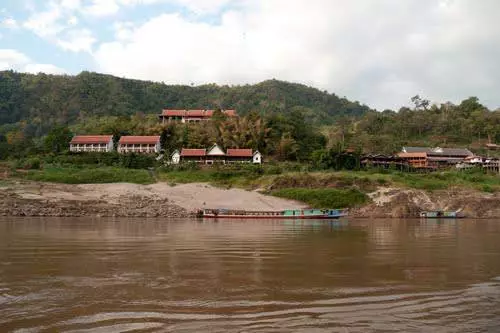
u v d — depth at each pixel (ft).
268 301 59.41
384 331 47.42
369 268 84.33
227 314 53.31
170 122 426.51
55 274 76.89
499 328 48.57
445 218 256.73
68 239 127.95
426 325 49.44
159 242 123.24
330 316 52.70
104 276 75.36
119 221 199.62
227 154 360.28
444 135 533.55
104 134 408.67
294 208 263.70
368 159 372.38
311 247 115.44
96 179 289.33
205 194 273.33
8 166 311.06
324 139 453.58
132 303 58.03
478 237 144.05
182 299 60.13
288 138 398.01
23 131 547.90
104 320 50.72
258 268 83.56
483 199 280.72
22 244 116.57
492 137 519.60
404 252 106.83
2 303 57.77
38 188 261.44
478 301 59.88
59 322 49.98
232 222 207.00
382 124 564.71
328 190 279.08
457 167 404.77
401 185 297.33
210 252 104.47
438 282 72.02
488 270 82.69
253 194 280.51
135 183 291.17
